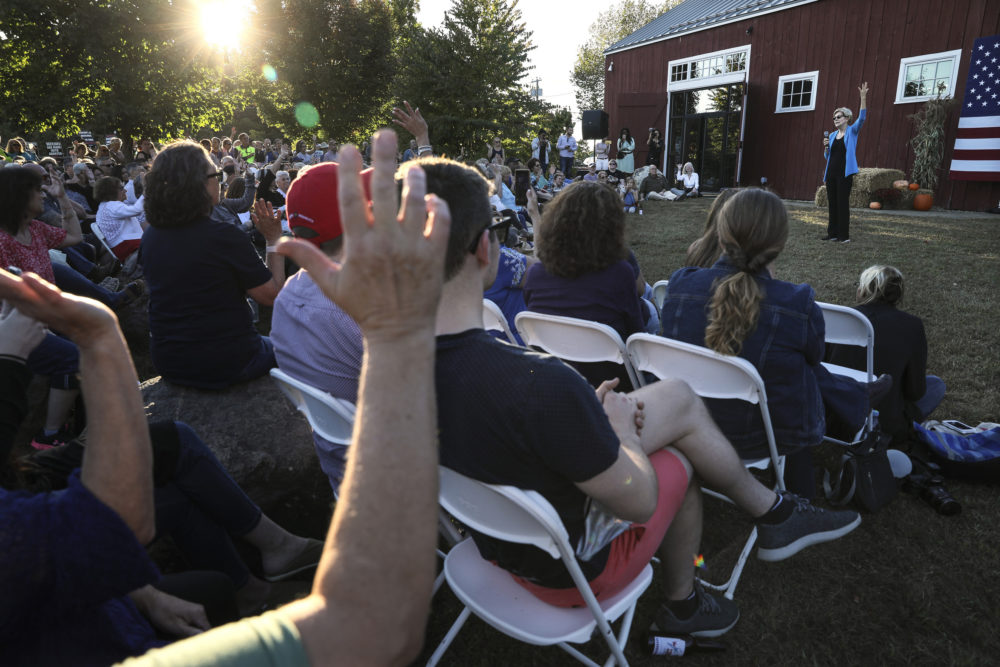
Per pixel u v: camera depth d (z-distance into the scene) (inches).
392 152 22.1
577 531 50.6
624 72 717.9
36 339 43.4
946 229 331.9
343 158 22.3
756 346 76.6
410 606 23.1
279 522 91.4
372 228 22.3
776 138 563.5
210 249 92.4
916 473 101.1
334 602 22.6
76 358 111.7
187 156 91.4
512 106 957.8
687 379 79.8
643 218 427.8
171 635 52.6
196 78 1047.6
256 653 21.4
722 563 87.4
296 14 1224.8
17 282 29.5
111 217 201.2
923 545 89.0
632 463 46.9
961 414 123.1
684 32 625.3
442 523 68.1
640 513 48.0
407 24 1462.8
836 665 70.6
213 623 57.4
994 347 154.1
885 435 98.8
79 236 182.2
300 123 1255.5
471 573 62.4
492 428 44.0
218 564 72.7
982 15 415.2
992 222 359.9
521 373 42.9
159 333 96.7
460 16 925.2
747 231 75.5
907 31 457.7
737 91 586.9
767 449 80.5
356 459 23.3
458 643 75.6
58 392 112.5
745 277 75.6
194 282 92.9
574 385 43.0
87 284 155.7
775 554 76.6
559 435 42.7
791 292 77.2
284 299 70.5
